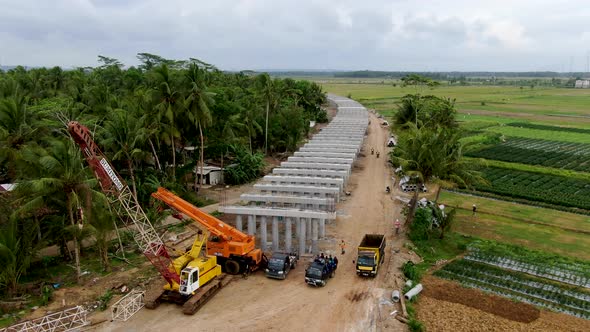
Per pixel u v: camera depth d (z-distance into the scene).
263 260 39.41
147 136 52.22
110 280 37.47
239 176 67.62
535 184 71.00
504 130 126.50
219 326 31.11
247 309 33.31
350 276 38.75
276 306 33.75
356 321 31.83
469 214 56.69
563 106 194.50
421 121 80.31
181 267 34.78
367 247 39.59
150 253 34.25
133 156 53.34
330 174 58.41
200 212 38.06
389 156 84.56
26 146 39.81
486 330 30.88
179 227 49.50
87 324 30.95
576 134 121.25
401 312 32.94
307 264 41.19
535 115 162.88
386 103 196.62
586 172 79.69
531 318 32.66
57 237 39.00
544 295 36.50
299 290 36.25
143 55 130.62
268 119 85.56
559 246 46.88
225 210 45.38
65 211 39.53
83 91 77.06
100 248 39.00
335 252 43.56
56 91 93.69
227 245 38.22
